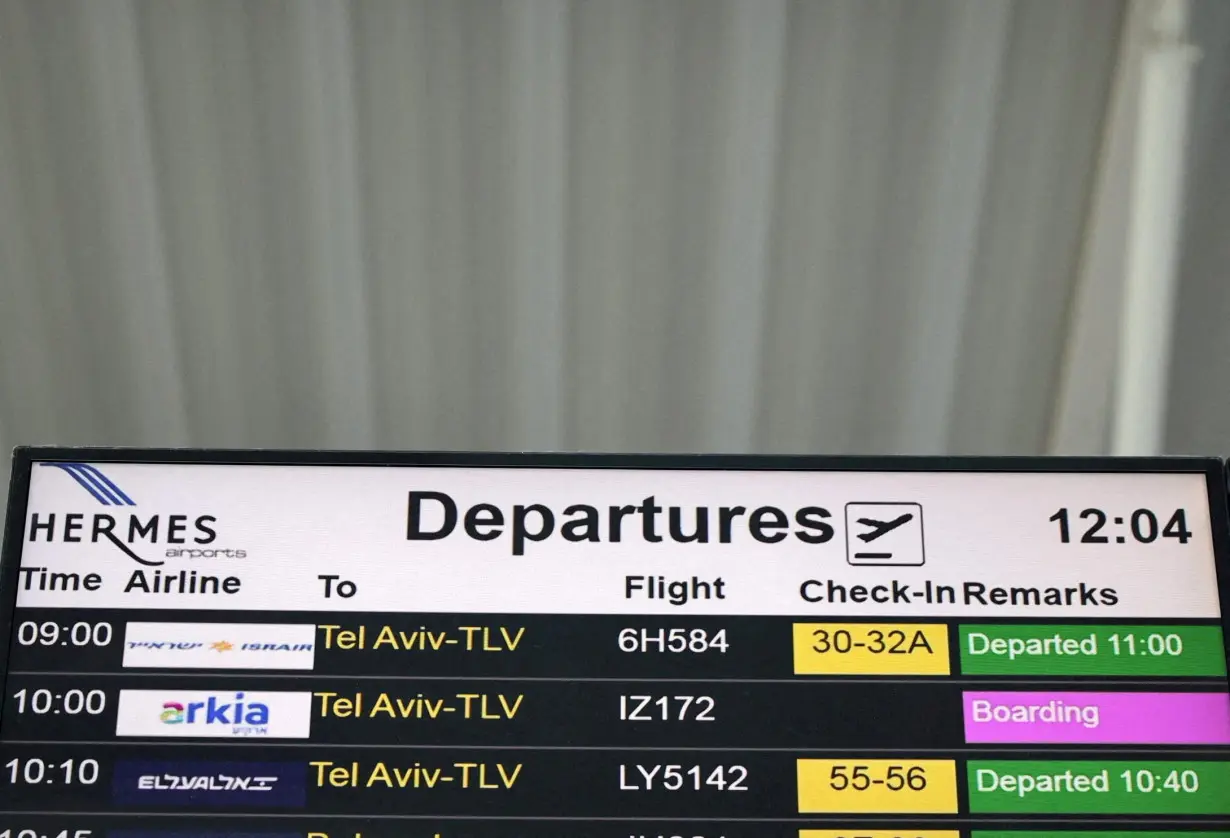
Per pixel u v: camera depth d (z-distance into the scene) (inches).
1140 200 93.4
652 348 97.4
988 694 64.2
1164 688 64.4
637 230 96.7
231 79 94.7
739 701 63.8
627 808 61.9
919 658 64.8
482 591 65.6
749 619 65.4
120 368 96.4
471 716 63.3
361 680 63.9
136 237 95.5
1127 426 93.5
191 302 96.7
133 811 61.5
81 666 63.7
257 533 66.4
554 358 96.7
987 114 94.3
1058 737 63.4
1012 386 97.3
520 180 95.7
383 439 97.6
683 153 96.0
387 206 96.3
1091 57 95.0
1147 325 93.1
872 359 97.2
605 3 95.5
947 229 95.3
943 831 61.8
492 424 97.7
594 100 95.8
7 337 96.2
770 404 97.8
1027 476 68.1
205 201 96.0
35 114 95.0
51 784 61.7
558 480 67.8
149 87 94.7
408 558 66.1
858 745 63.1
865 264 96.9
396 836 61.3
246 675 63.9
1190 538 66.9
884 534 67.0
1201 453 92.6
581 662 64.4
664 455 68.2
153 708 63.2
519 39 94.5
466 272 96.8
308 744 62.8
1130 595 65.9
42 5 94.1
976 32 94.0
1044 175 96.0
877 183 96.3
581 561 66.3
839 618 65.4
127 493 66.8
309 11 93.6
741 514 67.4
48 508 66.4
